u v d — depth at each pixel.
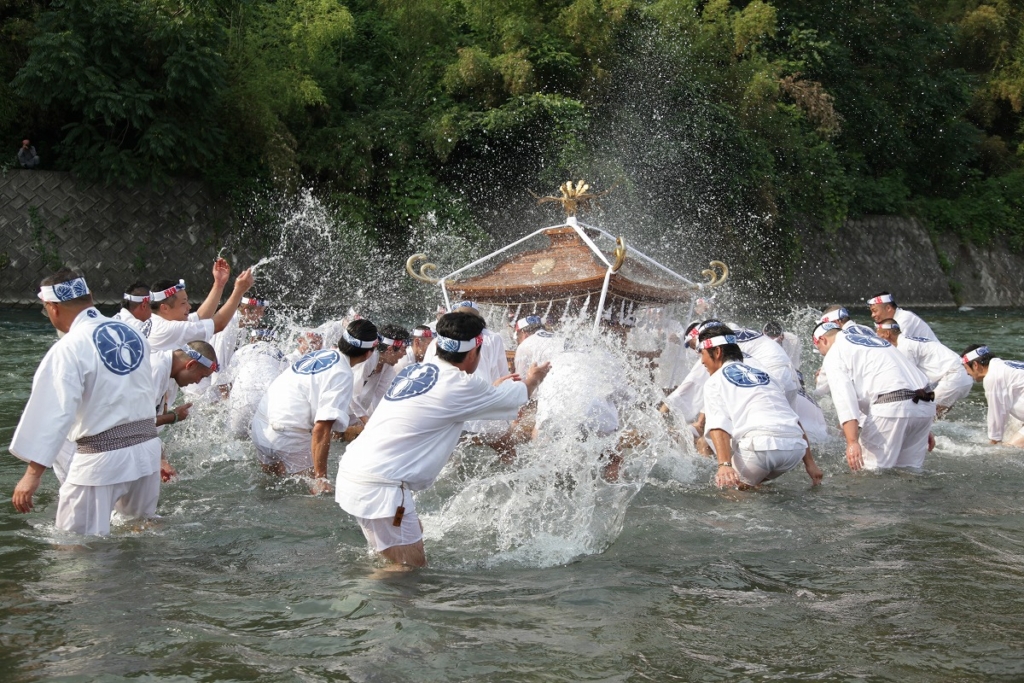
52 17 16.80
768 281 22.28
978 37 30.89
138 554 4.68
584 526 5.31
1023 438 7.63
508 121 19.36
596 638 3.78
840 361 6.92
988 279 26.28
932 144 28.38
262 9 19.77
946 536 5.15
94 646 3.61
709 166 21.47
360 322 6.25
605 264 8.23
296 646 3.64
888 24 26.98
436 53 20.83
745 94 22.02
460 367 4.69
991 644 3.74
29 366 10.52
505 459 6.93
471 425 6.76
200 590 4.22
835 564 4.69
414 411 4.58
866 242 24.62
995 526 5.34
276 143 18.81
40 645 3.61
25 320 14.78
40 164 18.42
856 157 26.16
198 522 5.23
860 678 3.45
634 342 8.56
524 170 20.52
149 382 5.03
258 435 6.35
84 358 4.70
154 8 17.06
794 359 8.98
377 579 4.41
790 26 25.41
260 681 3.35
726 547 4.95
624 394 7.11
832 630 3.88
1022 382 7.50
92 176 17.31
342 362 6.24
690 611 4.07
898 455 6.86
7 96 17.69
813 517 5.54
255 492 5.93
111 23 16.67
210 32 17.70
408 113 20.23
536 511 5.59
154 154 17.56
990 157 30.44
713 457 7.12
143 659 3.50
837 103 26.08
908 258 25.02
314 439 6.00
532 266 8.56
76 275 4.82
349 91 20.84
